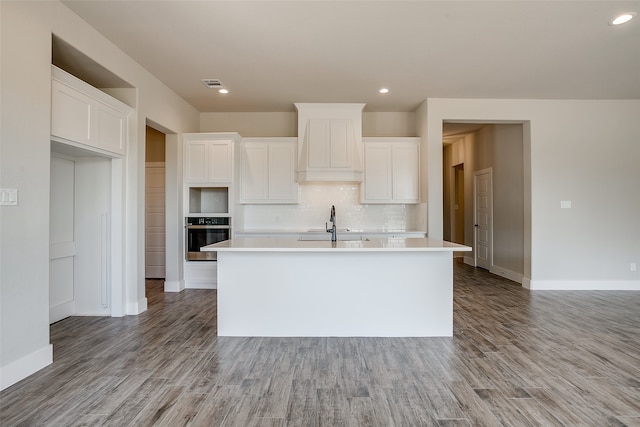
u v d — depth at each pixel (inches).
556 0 110.3
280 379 96.7
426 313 131.3
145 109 165.0
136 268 158.1
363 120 233.6
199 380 96.0
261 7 114.7
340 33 131.6
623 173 206.4
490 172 263.4
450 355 112.9
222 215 208.2
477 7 114.3
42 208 102.6
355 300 131.3
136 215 157.5
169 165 202.4
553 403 84.7
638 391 90.4
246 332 131.6
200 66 161.6
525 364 106.0
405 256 131.0
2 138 90.1
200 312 161.6
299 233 208.4
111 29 129.0
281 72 167.9
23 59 96.5
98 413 80.3
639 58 152.3
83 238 155.1
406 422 77.0
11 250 92.7
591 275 206.2
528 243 210.8
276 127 235.1
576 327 139.8
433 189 206.2
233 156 207.8
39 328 101.9
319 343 123.7
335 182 233.0
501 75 171.3
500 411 81.3
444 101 205.5
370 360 109.1
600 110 206.2
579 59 153.4
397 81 179.0
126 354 113.7
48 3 105.9
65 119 116.4
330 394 88.7
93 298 155.8
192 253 209.3
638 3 111.7
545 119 206.4
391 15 119.2
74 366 104.5
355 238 209.2
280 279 131.4
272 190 223.5
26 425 75.9
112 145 143.6
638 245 206.1
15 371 93.8
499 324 143.8
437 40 136.6
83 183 154.4
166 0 110.9
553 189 206.5
